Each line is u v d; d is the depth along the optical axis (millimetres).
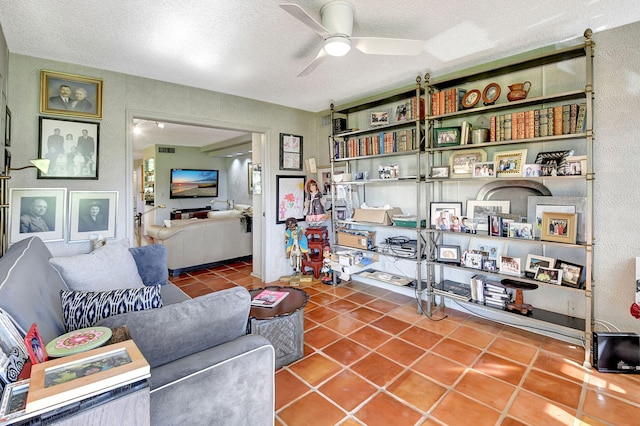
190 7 1992
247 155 8703
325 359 2402
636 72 2262
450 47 2631
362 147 3805
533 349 2521
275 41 2461
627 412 1801
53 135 2785
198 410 1144
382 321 3080
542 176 2477
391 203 3877
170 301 2391
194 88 3580
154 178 8422
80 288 2027
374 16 2141
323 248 4438
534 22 2246
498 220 2711
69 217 2859
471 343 2629
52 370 847
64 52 2627
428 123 3141
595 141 2430
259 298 2508
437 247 3264
